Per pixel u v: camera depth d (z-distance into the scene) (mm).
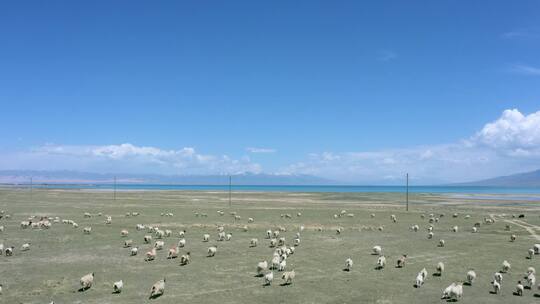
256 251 43875
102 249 44562
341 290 29781
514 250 44625
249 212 85000
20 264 37562
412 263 38250
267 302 27219
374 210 91938
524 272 35094
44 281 32031
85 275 31438
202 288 30328
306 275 33906
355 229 61625
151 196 149625
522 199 153250
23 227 59406
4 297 28250
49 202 108375
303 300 27609
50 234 53969
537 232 58938
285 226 64250
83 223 65812
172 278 33031
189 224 65562
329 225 65938
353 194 185875
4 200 113625
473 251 44000
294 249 44500
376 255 41812
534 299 27812
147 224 65125
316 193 197000
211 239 51500
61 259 39719
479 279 32781
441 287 30562
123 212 83438
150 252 40125
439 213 85875
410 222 70438
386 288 30250
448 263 38281
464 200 141375
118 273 34531
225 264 37844
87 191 197250
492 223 69000
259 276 33594
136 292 29359
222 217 75938
